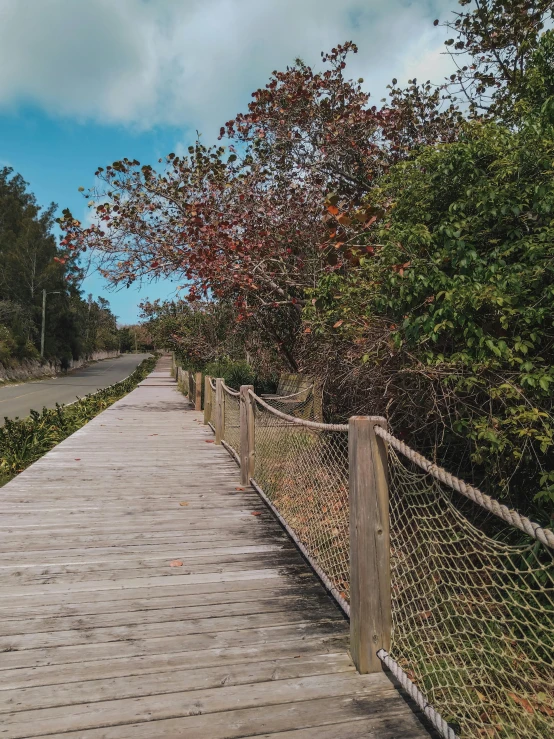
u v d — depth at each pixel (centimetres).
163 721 227
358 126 856
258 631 304
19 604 333
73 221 980
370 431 266
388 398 479
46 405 2159
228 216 909
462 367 371
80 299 6569
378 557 266
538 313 332
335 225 530
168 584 365
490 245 412
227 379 1675
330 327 530
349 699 243
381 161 845
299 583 369
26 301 5091
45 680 255
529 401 335
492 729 230
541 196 352
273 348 1197
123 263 1016
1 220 5994
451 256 391
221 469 720
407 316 403
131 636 296
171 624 311
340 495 480
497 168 414
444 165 419
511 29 697
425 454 473
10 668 265
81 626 307
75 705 236
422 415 445
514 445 355
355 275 524
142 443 927
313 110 868
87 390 3041
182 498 575
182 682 254
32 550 422
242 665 269
